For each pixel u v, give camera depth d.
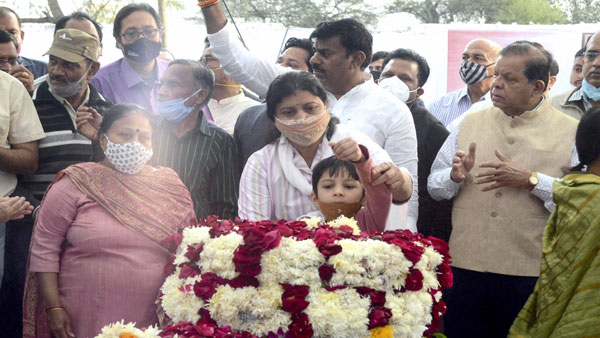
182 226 3.20
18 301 3.96
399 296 2.32
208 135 3.85
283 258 2.26
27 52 7.70
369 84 3.93
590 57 4.22
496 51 5.57
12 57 4.22
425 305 2.35
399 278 2.30
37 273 3.10
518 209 3.80
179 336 2.17
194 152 3.78
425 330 2.44
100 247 3.04
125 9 4.75
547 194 3.69
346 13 20.20
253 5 20.14
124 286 3.04
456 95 5.93
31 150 3.94
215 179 3.83
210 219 2.67
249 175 3.30
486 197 3.88
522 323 3.37
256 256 2.25
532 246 3.77
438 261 2.42
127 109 3.16
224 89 5.13
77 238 3.06
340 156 2.63
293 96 3.16
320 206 3.00
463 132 4.05
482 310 3.91
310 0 20.34
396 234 2.39
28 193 3.93
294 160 3.29
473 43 5.56
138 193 3.15
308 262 2.24
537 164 3.81
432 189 4.03
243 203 3.28
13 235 3.95
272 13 20.19
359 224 2.93
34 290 3.17
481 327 3.93
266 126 3.88
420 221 4.36
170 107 3.77
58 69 3.97
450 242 3.98
